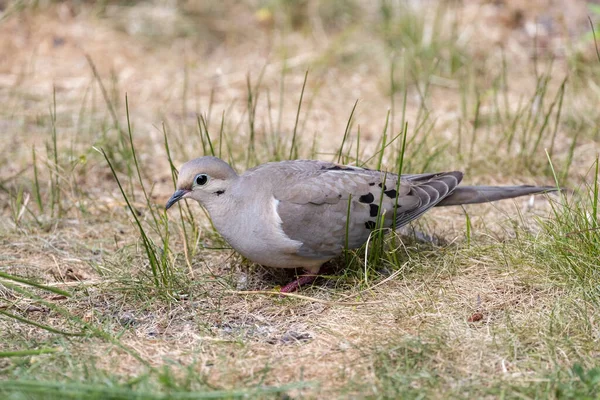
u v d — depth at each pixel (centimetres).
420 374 755
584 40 1595
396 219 984
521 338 817
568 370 760
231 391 714
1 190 1237
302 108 1536
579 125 1394
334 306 911
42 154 1327
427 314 870
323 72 1669
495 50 1706
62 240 1098
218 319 898
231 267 1021
